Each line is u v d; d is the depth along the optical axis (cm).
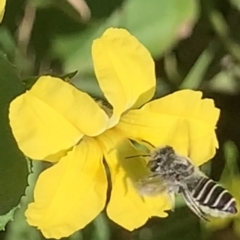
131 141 8
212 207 7
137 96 7
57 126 7
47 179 7
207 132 7
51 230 7
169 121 7
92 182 7
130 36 7
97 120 7
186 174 7
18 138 6
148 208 7
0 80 7
